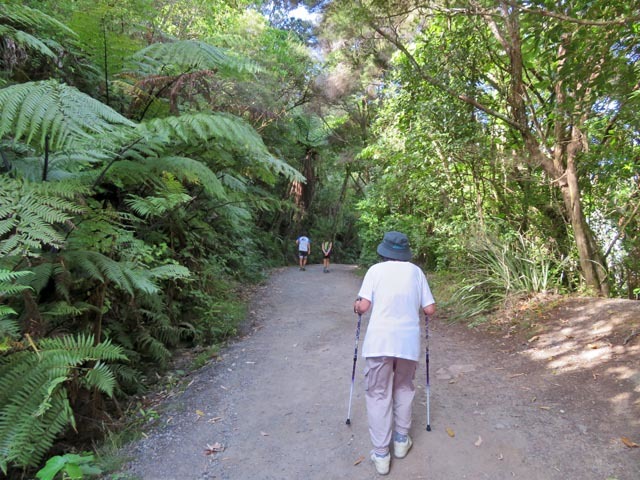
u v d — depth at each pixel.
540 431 3.31
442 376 4.55
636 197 7.34
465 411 3.71
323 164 23.53
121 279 3.56
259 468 3.05
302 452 3.24
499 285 6.94
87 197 4.23
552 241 7.65
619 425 3.27
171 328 5.49
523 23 5.14
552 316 5.87
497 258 7.19
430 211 10.06
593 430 3.25
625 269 8.05
